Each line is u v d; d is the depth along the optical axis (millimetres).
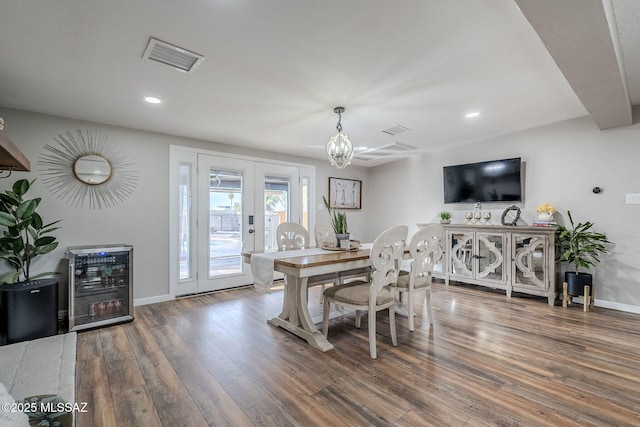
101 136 3287
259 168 4629
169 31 1739
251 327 2828
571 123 3555
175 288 3791
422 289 2809
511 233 3732
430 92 2617
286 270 2340
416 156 5305
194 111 2992
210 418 1561
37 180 2936
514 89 2588
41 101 2684
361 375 1974
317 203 5418
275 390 1810
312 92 2584
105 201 3301
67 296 3045
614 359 2168
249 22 1670
